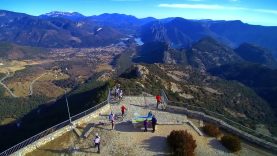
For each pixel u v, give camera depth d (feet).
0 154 87.66
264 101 573.74
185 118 121.80
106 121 114.32
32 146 92.12
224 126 117.29
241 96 542.98
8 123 526.57
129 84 247.70
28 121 441.68
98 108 124.98
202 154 94.53
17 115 646.74
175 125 114.62
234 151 97.86
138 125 110.01
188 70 653.71
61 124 111.86
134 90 183.52
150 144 98.48
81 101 315.17
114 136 102.99
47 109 485.15
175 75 530.27
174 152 90.79
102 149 94.53
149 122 110.73
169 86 346.74
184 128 112.47
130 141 99.96
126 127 110.32
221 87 565.94
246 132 119.55
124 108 118.32
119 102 137.49
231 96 504.02
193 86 449.89
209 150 97.40
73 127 107.45
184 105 145.18
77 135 103.09
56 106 436.76
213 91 489.67
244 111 435.53
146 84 286.66
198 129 111.34
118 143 98.37
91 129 106.93
